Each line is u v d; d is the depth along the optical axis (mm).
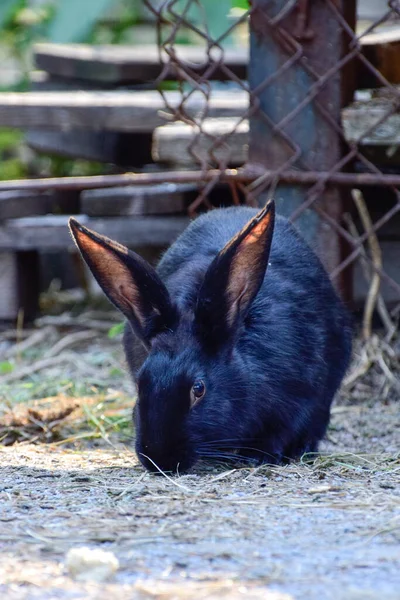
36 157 14273
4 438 6754
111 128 10547
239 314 5680
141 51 13148
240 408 5664
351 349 7035
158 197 9891
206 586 3396
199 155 8992
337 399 7965
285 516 4340
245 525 4191
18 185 7992
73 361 9055
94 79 12250
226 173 8000
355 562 3658
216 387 5543
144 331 5758
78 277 11859
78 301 11352
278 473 5477
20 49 15641
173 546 3889
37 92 12961
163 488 4965
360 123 7766
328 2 7711
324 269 6859
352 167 8281
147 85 12781
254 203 7996
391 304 9070
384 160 8500
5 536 4043
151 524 4227
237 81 8016
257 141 8148
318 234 8008
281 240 6562
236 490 4934
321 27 7777
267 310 5973
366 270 8844
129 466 5660
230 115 10023
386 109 7746
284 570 3568
